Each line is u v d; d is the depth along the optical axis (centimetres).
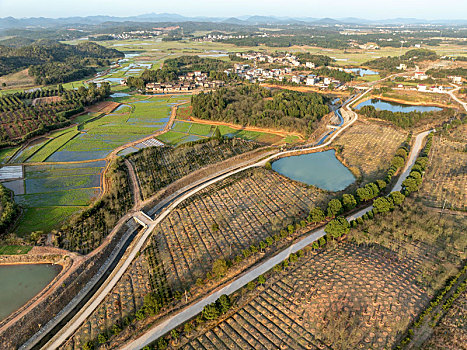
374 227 9525
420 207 10500
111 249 9431
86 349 6247
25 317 7031
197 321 6788
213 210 11025
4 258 8694
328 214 10112
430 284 7581
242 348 6309
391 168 13162
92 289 8206
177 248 9244
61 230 9812
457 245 8731
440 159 14262
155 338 6606
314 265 8294
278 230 9838
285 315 6956
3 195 11319
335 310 6981
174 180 13000
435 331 6450
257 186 12506
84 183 12938
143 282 8100
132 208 11244
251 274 8131
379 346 6209
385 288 7456
